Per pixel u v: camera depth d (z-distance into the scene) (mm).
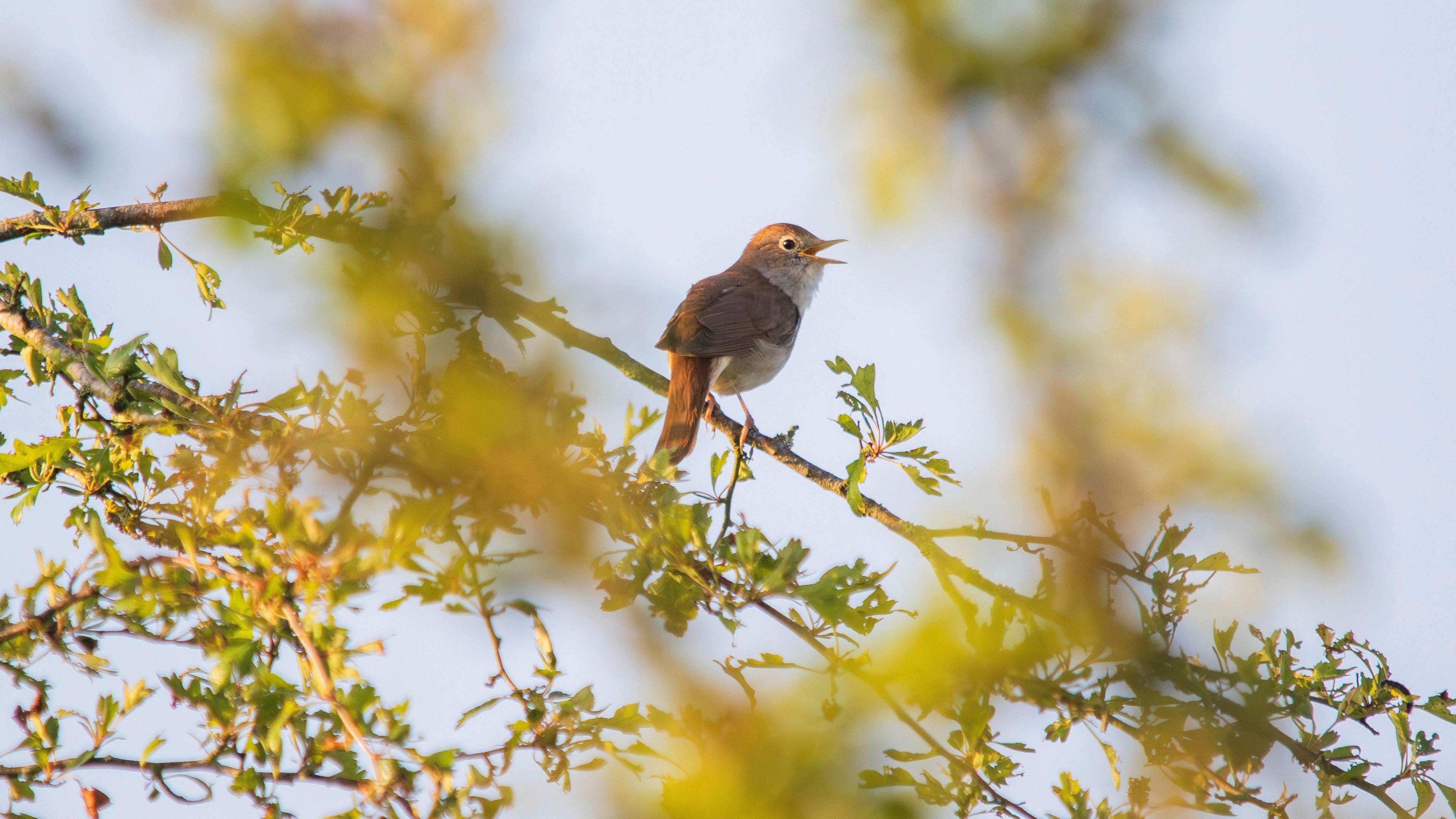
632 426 6090
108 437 7383
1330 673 6512
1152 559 6008
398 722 4980
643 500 5922
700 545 5387
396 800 4777
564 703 5242
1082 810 5340
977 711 5035
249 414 5531
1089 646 5305
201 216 3887
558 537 4828
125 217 7660
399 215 3611
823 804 3580
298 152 3531
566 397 4449
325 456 4895
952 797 5223
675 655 4742
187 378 6090
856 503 6859
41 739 5613
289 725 5328
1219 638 6105
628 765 5082
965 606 4430
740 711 3775
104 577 5156
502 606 5023
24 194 7719
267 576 5043
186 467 5812
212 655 5289
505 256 3602
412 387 4570
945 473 6598
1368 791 6055
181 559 5281
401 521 4566
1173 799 5387
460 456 4527
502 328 4293
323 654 4852
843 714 3703
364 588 4797
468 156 3551
